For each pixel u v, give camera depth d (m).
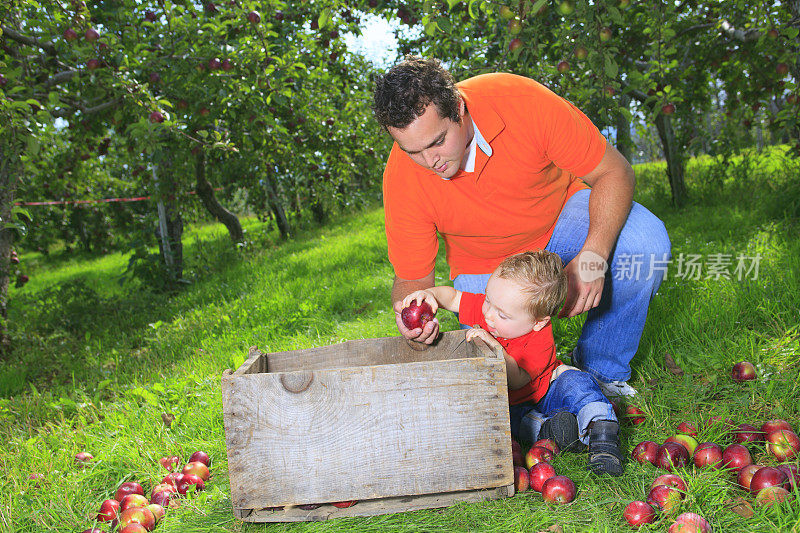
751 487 1.91
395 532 1.92
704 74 8.64
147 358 5.01
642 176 12.25
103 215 20.92
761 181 8.56
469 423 1.98
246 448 1.98
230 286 8.23
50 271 19.05
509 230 2.63
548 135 2.34
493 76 2.41
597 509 1.93
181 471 2.61
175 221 9.82
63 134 9.68
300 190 11.80
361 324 4.82
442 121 1.90
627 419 2.62
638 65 7.57
